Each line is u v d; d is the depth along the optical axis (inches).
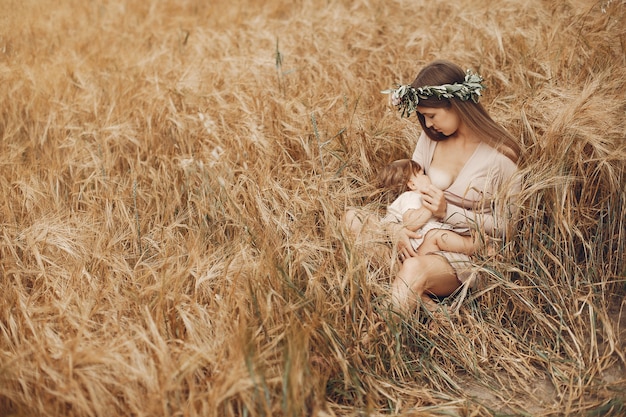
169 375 81.2
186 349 89.1
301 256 102.4
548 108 126.3
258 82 165.8
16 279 105.5
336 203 119.9
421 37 181.6
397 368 96.2
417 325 102.0
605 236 116.2
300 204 120.0
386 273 109.7
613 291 110.0
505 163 110.0
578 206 116.8
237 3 253.4
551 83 139.1
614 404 86.7
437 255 106.6
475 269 105.4
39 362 84.8
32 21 247.3
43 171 145.4
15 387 83.7
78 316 93.4
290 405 80.0
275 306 96.2
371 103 157.3
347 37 195.3
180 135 151.8
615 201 115.9
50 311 97.8
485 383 96.1
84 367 83.7
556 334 101.7
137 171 142.1
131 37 228.1
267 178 126.2
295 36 200.8
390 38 189.9
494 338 103.1
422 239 110.0
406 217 111.3
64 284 106.8
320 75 167.9
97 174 140.6
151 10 258.2
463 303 108.7
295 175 135.4
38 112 167.8
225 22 233.5
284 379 80.6
